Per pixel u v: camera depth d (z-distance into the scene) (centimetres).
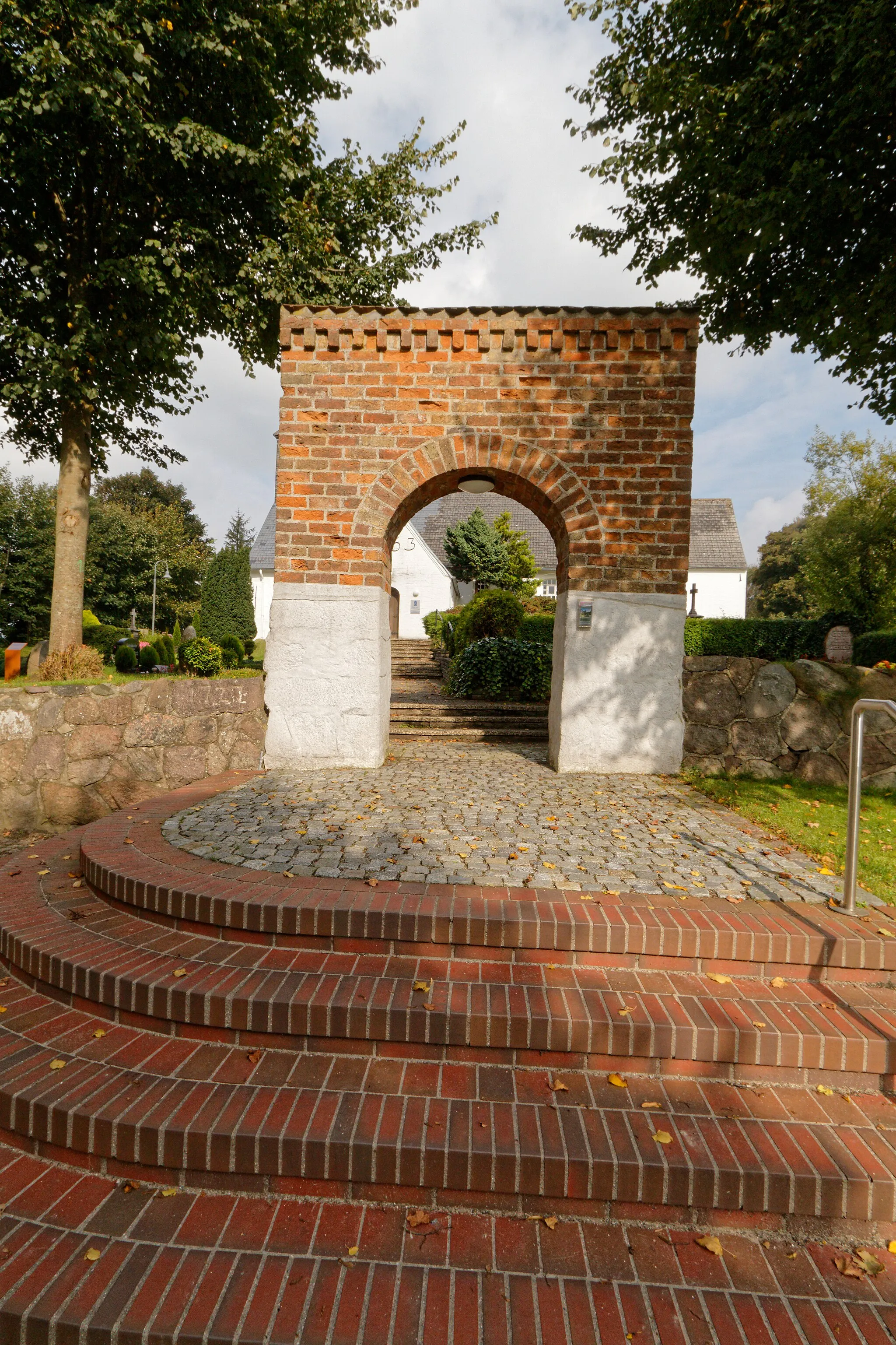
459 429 599
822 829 456
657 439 593
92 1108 232
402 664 1560
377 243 1032
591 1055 258
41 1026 282
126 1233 207
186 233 848
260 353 1077
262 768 631
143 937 322
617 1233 212
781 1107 242
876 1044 252
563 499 598
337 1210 217
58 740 584
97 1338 178
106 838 412
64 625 934
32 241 877
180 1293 187
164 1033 278
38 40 680
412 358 599
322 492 607
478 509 2916
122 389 996
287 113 921
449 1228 212
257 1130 222
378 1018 261
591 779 595
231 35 790
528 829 438
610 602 604
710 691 641
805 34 620
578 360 593
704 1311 186
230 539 7044
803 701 640
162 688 612
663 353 590
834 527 1759
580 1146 220
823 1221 214
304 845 398
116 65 705
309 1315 181
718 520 3544
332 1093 243
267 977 284
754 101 667
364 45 931
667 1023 255
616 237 905
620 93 811
